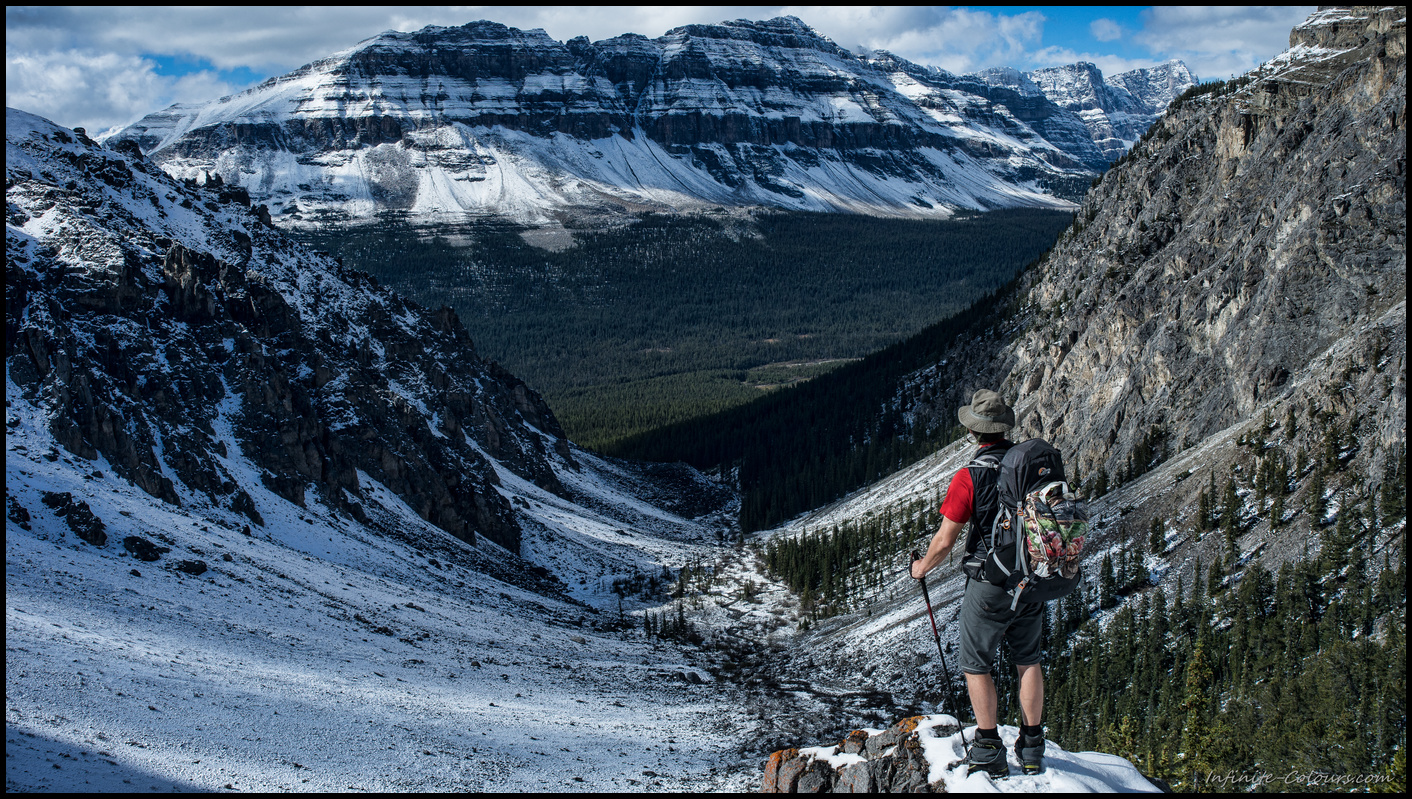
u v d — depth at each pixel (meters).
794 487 197.75
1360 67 111.25
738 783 46.03
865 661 93.06
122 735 33.94
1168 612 74.12
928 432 186.75
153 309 110.50
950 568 107.88
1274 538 73.62
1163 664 69.19
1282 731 39.94
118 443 86.56
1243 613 65.88
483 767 42.53
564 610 113.44
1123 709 63.09
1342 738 35.59
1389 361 76.38
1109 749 48.84
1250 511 78.31
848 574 128.62
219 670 48.41
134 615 54.56
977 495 12.72
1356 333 83.44
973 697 13.45
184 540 74.50
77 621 48.75
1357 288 90.06
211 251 139.25
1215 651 64.69
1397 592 56.94
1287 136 118.62
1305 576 63.88
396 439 130.75
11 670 36.38
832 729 69.31
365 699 51.22
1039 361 160.00
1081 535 12.09
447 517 127.38
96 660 41.91
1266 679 56.88
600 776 44.94
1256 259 104.00
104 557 64.88
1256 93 134.12
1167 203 151.75
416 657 67.44
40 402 84.06
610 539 158.25
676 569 149.12
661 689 81.81
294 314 134.62
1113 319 131.50
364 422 126.00
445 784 38.16
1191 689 43.75
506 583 117.00
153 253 119.38
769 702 80.50
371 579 88.69
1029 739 13.42
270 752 37.12
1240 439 85.75
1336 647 46.31
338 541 99.62
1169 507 87.06
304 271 160.38
